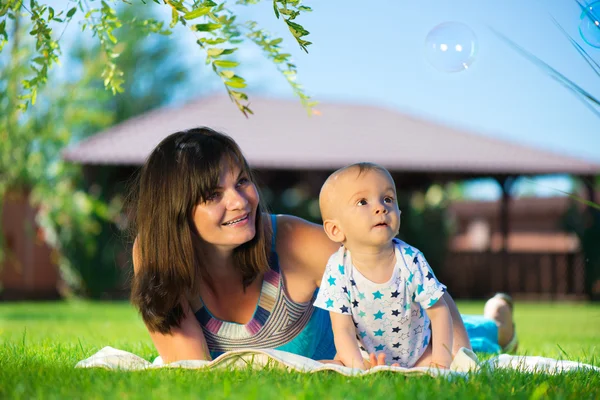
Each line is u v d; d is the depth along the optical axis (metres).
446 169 15.30
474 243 26.98
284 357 2.46
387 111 18.78
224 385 1.97
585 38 3.43
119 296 15.77
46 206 14.94
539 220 26.14
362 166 2.64
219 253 2.73
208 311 2.83
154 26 3.38
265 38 3.14
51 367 2.49
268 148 15.59
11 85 8.95
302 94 3.26
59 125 14.52
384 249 2.61
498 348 3.95
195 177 2.58
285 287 2.87
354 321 2.68
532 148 16.95
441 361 2.56
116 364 2.63
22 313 10.32
